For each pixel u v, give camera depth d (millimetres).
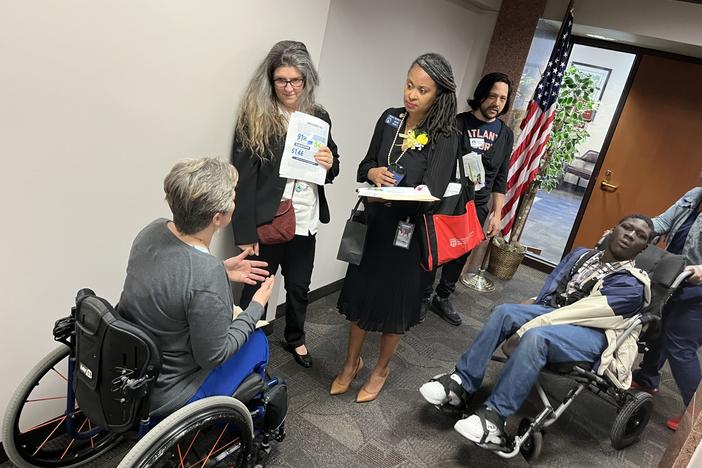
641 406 2061
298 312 2291
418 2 2848
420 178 1810
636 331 2008
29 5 1189
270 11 1841
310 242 2162
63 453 1550
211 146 1836
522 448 1987
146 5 1431
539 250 4621
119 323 1120
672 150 3910
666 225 2688
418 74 1698
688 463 1647
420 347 2754
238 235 1875
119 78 1439
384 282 1915
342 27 2389
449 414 2195
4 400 1507
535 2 3256
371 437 1979
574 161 4328
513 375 1873
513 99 3445
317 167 1941
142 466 1127
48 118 1319
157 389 1282
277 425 1633
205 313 1182
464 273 3885
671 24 3254
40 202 1383
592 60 4086
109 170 1521
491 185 2799
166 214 1769
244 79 1853
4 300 1406
